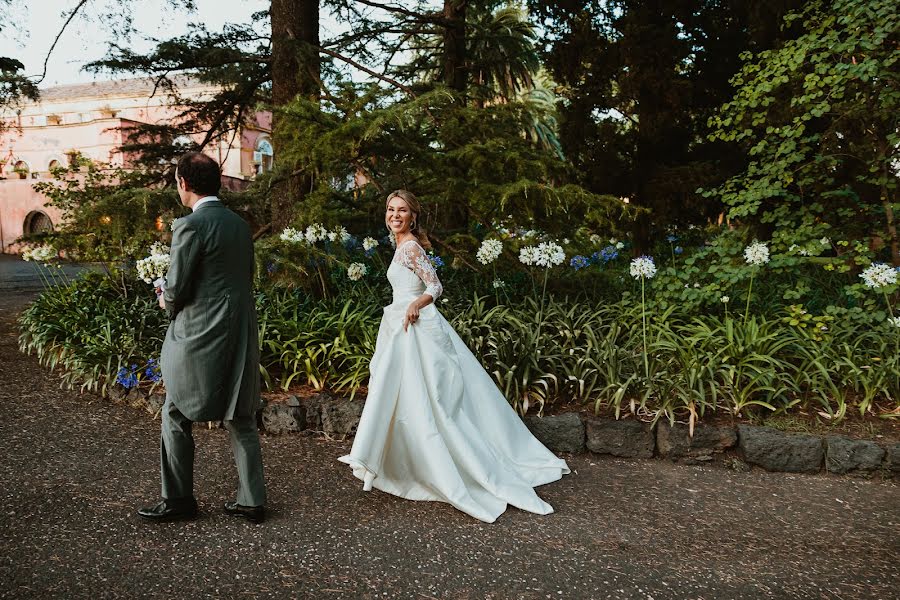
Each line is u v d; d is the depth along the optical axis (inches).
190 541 106.6
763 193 191.2
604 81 350.0
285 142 216.1
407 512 121.9
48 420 168.2
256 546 105.8
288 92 246.1
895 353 169.9
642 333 193.0
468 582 96.6
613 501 130.1
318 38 256.2
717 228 362.6
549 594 93.9
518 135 237.0
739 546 111.0
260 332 188.4
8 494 122.4
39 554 100.0
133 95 935.0
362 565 100.8
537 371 172.4
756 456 149.1
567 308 226.1
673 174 319.3
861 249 174.9
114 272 256.7
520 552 106.9
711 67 328.8
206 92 307.9
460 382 132.3
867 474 144.9
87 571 95.5
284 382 181.0
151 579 94.0
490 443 140.3
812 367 173.9
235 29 278.2
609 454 156.3
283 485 133.3
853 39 169.2
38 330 229.1
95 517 114.0
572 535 114.0
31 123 967.0
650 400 164.2
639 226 332.8
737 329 181.0
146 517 111.7
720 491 136.7
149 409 177.3
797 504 130.3
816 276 259.3
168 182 285.9
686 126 337.7
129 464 140.7
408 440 126.6
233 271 108.6
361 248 268.7
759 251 176.6
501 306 206.7
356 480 137.4
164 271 156.9
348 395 172.7
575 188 210.7
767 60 191.0
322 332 189.9
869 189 236.1
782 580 99.2
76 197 259.3
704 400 157.3
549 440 157.8
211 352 105.3
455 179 220.1
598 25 345.7
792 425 156.5
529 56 382.3
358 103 208.7
